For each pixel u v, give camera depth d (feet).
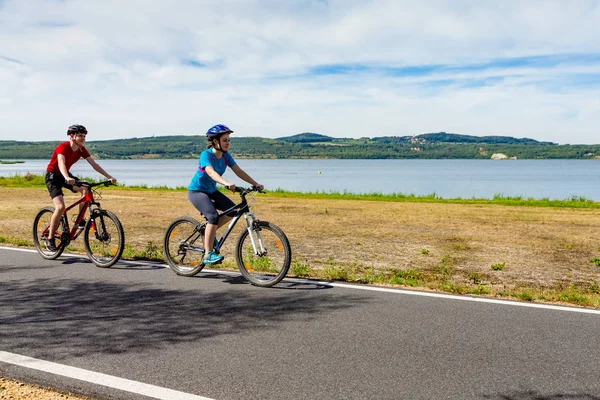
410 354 13.30
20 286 20.35
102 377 11.80
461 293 19.84
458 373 12.13
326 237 34.96
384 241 33.40
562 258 28.04
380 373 12.12
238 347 13.78
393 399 10.82
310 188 192.03
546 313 16.96
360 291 19.85
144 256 26.61
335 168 634.43
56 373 11.98
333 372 12.17
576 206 68.13
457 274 23.62
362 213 51.93
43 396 11.02
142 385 11.41
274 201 67.82
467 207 62.13
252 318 16.33
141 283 21.02
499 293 19.56
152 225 40.22
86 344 13.93
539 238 35.47
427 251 29.30
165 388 11.28
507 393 11.10
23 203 57.98
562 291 20.38
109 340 14.26
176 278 22.00
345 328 15.35
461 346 13.89
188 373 12.08
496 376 11.98
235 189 20.13
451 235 36.55
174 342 14.15
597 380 11.78
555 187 211.61
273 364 12.63
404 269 24.62
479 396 10.96
